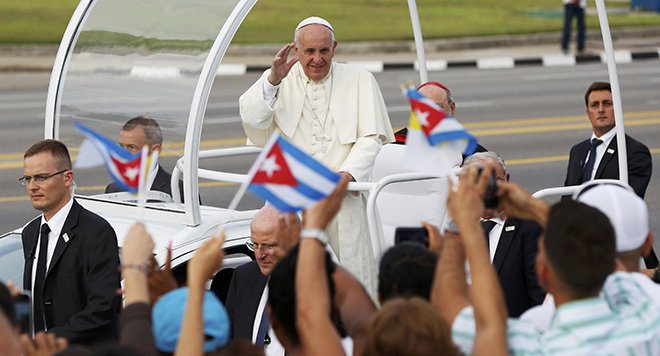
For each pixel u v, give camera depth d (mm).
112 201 14469
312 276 7039
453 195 7137
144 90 13766
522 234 12633
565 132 37875
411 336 6301
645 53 56375
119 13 14227
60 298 12055
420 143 7734
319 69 14922
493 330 6578
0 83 48062
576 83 48844
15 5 61375
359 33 58281
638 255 8047
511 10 67438
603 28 14031
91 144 8477
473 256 6871
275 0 66938
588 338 6742
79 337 11523
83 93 14594
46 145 12109
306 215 7273
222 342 7332
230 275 14180
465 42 57875
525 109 42562
